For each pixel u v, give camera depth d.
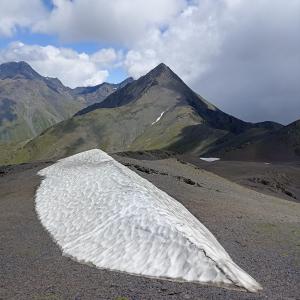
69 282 13.18
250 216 23.86
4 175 41.69
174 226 16.64
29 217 23.09
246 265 14.88
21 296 12.00
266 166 86.06
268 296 11.96
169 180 32.94
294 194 58.78
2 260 15.71
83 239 17.77
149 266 14.41
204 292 12.16
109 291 12.29
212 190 33.66
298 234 19.61
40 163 45.19
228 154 138.38
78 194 24.70
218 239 18.39
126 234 17.00
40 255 16.42
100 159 35.25
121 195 21.47
